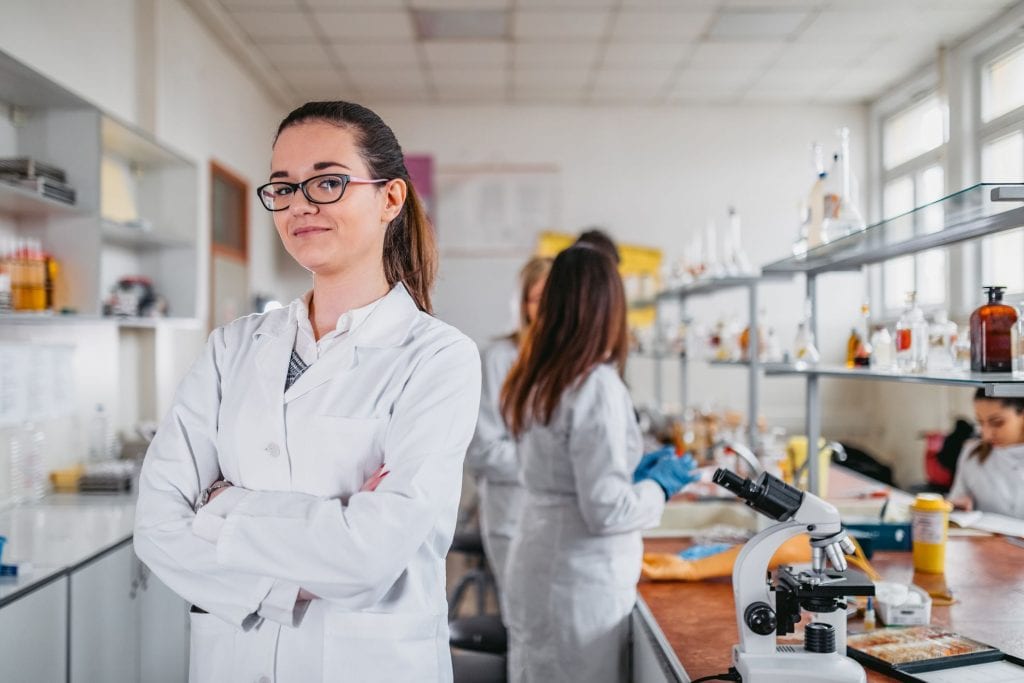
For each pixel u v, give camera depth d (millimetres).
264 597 1150
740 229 6645
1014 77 3865
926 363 2094
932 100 5629
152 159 3924
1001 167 3904
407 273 1409
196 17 4754
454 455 1230
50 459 3287
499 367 3299
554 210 6691
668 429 4285
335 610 1191
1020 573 2115
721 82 6066
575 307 1998
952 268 4500
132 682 2648
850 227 2223
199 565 1163
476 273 6715
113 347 3807
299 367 1282
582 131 6691
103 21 3756
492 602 4594
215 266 5129
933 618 1759
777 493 1396
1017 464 2838
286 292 6773
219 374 1344
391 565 1126
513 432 2160
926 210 1445
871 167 6512
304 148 1219
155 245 4016
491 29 5035
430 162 6691
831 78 5922
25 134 3061
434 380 1249
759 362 3311
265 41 5242
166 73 4301
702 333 4285
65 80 3402
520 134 6691
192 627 1253
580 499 1930
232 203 5590
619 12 4770
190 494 1273
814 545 1420
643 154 6691
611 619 1950
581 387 1958
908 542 2361
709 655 1586
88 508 2998
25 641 2000
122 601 2566
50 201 2803
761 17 4812
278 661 1186
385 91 6320
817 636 1378
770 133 6645
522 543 2098
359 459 1225
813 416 2355
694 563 2158
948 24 4613
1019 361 1704
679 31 5055
